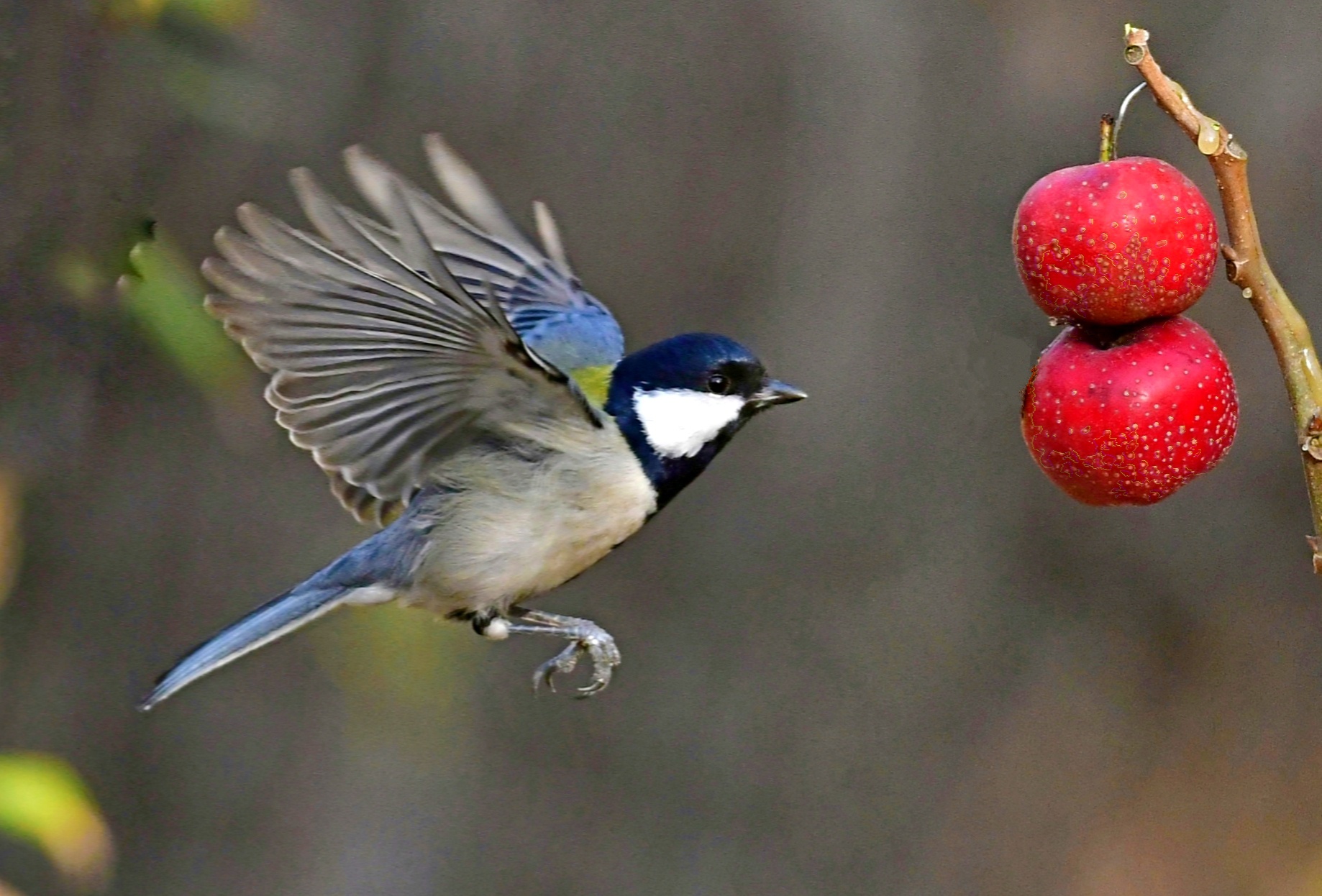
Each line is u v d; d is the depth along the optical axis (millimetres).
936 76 10789
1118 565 11438
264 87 8711
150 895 10438
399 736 10828
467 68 9977
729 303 10625
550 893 11000
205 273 6152
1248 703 11422
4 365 8703
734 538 11133
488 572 7164
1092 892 11195
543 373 6688
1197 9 10977
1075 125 10859
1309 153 10930
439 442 7125
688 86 10438
